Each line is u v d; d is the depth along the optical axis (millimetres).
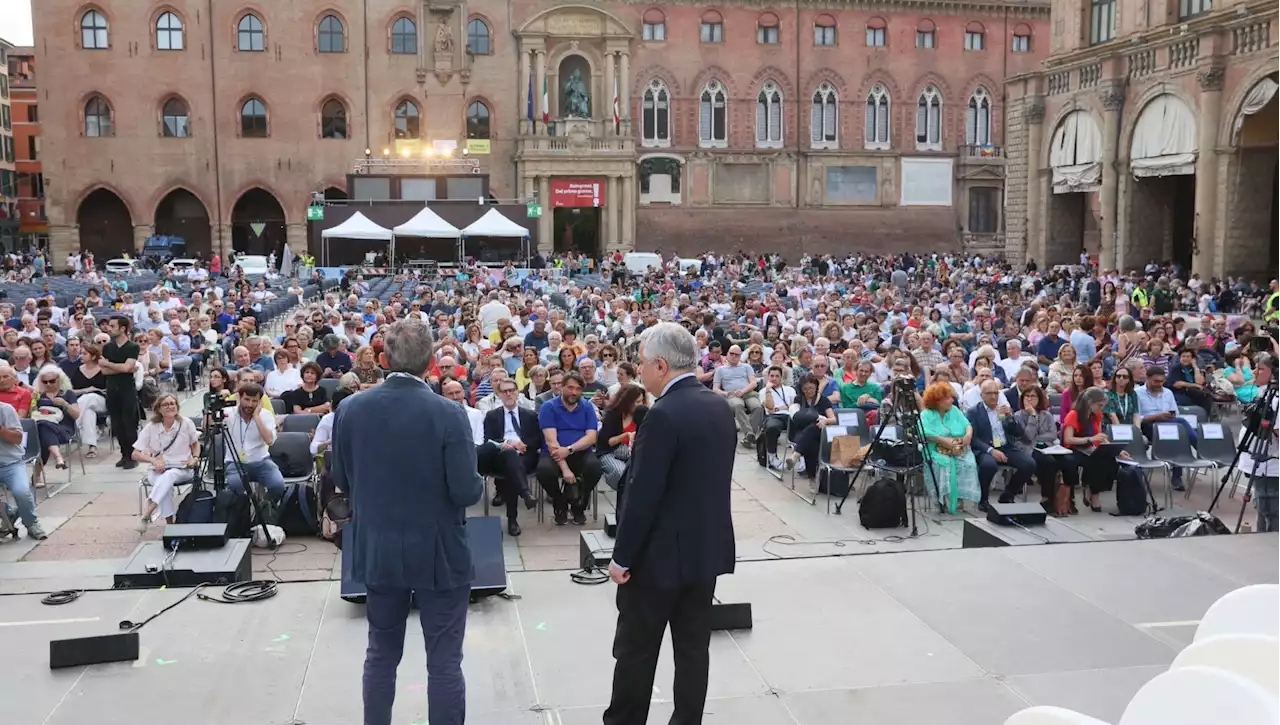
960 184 70062
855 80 68250
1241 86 35500
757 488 14578
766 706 6516
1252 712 3037
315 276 42344
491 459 12383
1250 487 11406
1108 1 43281
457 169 59281
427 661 5730
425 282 42250
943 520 12992
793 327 24188
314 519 12016
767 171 67750
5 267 56812
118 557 11109
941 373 14703
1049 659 7211
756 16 66875
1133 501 13234
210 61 60938
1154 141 39969
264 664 7113
